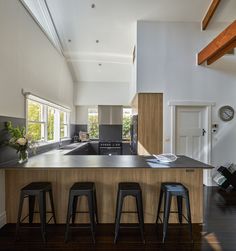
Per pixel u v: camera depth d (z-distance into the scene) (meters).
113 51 5.67
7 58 2.83
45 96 4.27
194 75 4.72
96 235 2.61
